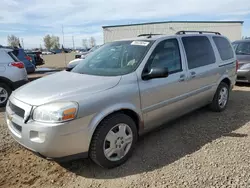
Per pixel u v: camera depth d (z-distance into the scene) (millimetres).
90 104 2861
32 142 2771
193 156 3389
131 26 40812
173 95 3910
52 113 2703
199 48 4590
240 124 4516
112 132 3105
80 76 3539
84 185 2855
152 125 3732
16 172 3156
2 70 6434
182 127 4441
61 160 2832
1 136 4246
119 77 3324
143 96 3428
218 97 5125
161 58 3812
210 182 2787
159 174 2994
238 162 3176
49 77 3775
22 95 3148
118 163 3203
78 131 2787
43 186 2865
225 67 5176
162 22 39688
